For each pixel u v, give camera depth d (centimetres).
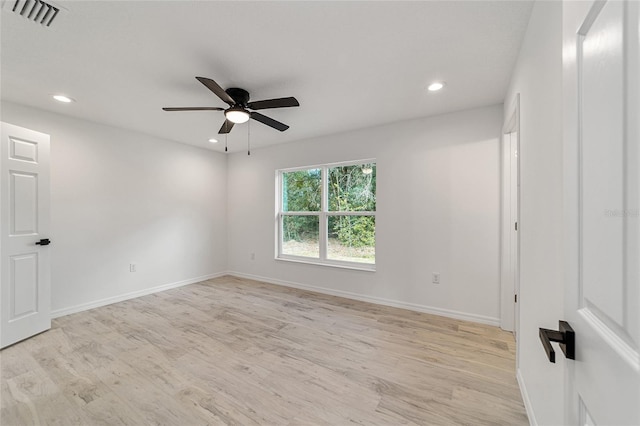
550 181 118
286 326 274
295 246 432
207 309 322
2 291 229
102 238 335
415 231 317
